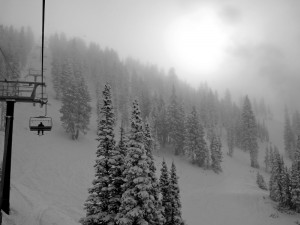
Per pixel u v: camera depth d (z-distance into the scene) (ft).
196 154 241.96
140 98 344.90
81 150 202.08
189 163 244.63
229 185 213.05
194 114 250.57
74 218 96.43
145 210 57.52
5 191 64.34
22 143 184.96
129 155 59.31
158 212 62.54
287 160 413.39
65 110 221.87
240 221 149.69
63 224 77.87
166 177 76.28
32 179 138.21
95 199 62.39
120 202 61.82
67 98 223.92
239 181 231.50
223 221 147.84
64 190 133.80
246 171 279.69
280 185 172.65
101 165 64.13
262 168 328.08
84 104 230.07
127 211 56.85
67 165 167.73
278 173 175.63
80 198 128.98
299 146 172.04
